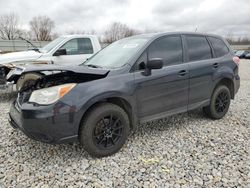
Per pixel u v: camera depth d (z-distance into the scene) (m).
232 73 4.60
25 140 3.66
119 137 3.26
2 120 4.57
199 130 4.07
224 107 4.65
